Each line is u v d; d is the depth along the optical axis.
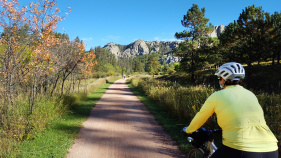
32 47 7.05
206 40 24.55
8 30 6.48
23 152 4.59
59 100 9.51
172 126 7.11
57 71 9.51
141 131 6.66
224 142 1.90
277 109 6.54
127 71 137.50
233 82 2.04
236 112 1.83
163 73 70.19
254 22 18.98
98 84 25.20
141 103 12.62
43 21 6.83
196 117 2.11
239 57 20.23
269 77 19.94
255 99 1.95
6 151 4.50
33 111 6.65
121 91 20.64
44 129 6.38
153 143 5.51
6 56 6.56
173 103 9.31
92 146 5.23
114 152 4.86
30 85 8.79
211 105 1.99
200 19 23.97
